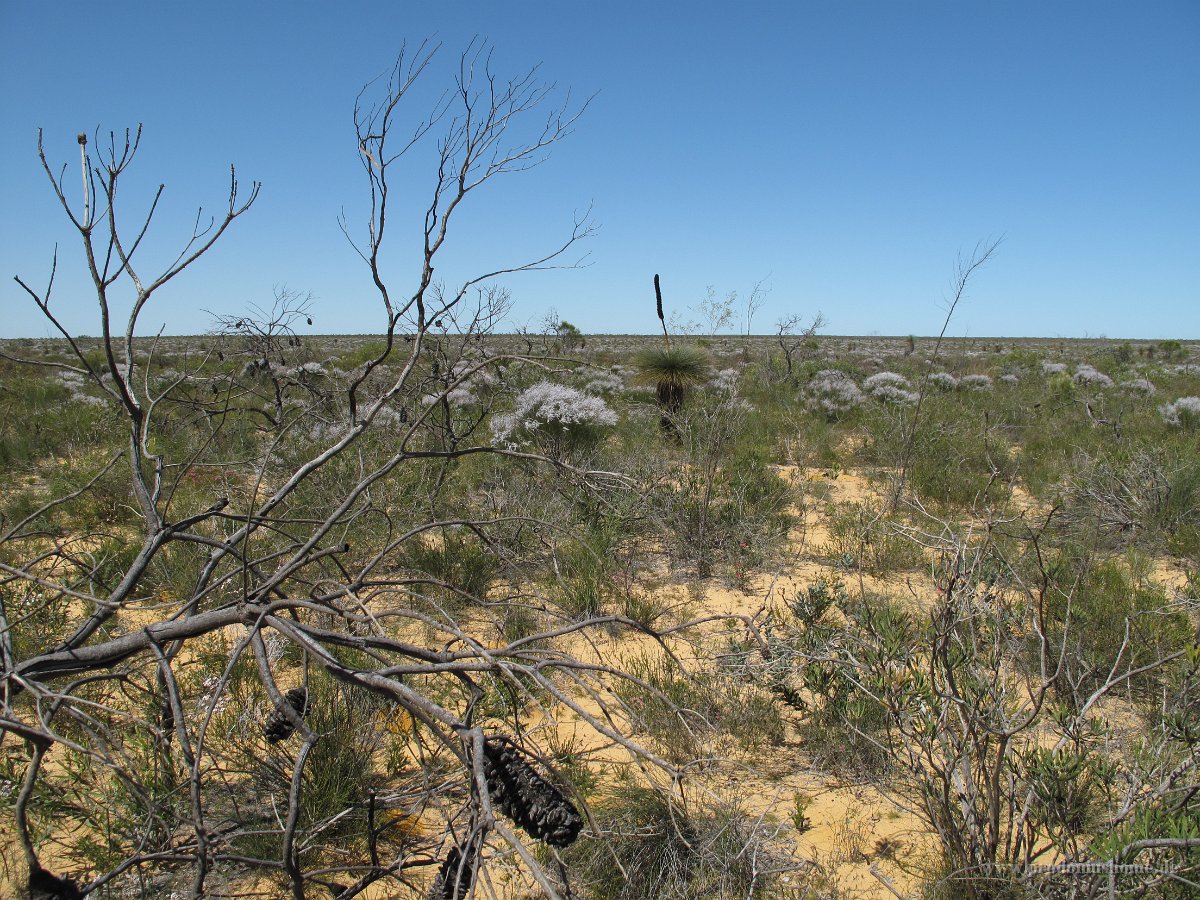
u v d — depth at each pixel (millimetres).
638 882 3037
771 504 8547
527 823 1886
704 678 4594
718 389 13789
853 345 68312
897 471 10609
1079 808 3061
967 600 3436
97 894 2893
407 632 5594
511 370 10016
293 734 3744
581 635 5621
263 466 3682
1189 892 2557
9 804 3057
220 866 3146
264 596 2779
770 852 3342
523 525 6246
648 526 7879
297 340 7938
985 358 41906
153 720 3379
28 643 4387
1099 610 5281
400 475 7648
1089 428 14391
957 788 3443
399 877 2816
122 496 8469
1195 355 47188
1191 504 8312
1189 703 3395
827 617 5715
